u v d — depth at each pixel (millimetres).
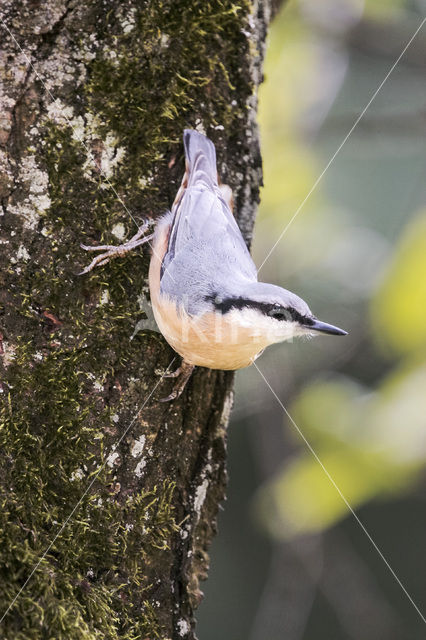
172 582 6020
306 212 10680
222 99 6148
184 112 5996
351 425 8102
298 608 10391
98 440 5668
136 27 5715
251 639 10453
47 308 5578
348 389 8570
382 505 13188
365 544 13133
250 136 6398
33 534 5301
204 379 6238
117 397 5781
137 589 5750
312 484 7797
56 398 5555
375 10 11547
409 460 7535
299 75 11398
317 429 8070
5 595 5020
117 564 5637
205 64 5992
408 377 7770
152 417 5922
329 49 11727
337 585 11281
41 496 5406
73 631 5055
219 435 6371
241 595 12938
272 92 11141
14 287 5516
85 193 5680
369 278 10805
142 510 5820
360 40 11664
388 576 13039
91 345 5688
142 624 5750
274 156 10898
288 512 8211
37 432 5496
